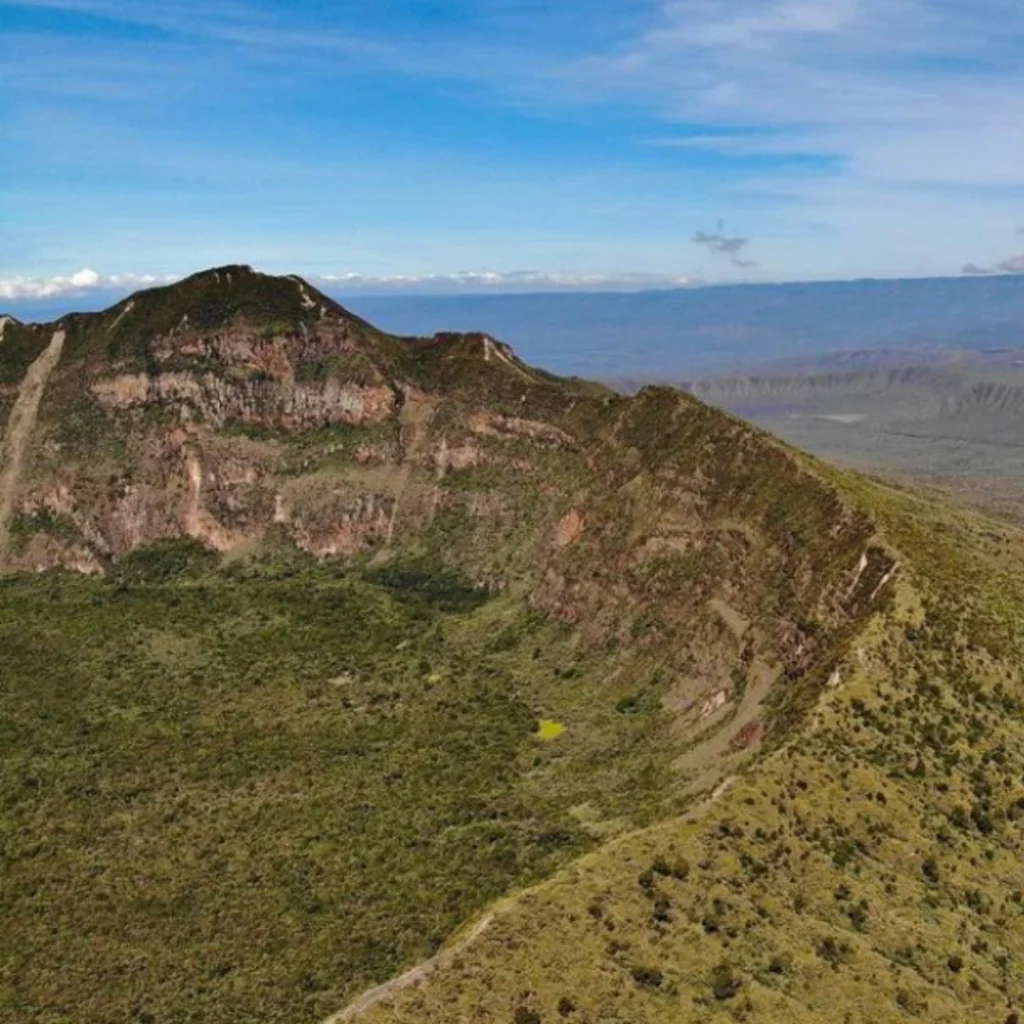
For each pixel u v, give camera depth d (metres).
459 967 66.38
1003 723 100.88
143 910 102.25
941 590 118.00
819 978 68.25
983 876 82.81
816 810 84.62
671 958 67.31
